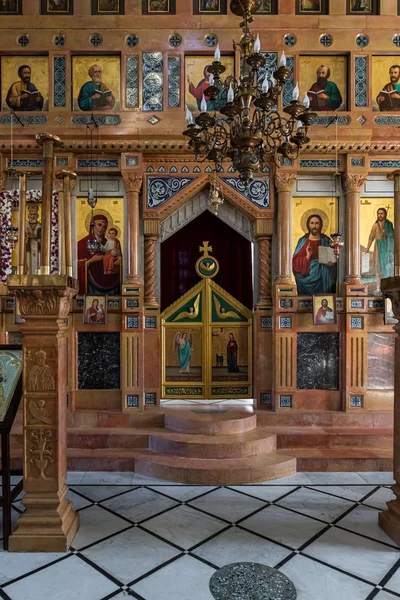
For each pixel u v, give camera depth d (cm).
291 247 574
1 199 561
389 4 562
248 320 611
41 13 560
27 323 313
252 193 570
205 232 620
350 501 394
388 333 562
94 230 571
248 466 443
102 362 563
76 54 562
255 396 569
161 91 560
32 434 312
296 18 559
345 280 567
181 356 612
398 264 343
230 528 342
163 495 405
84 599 256
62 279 300
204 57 566
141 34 559
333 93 568
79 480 443
